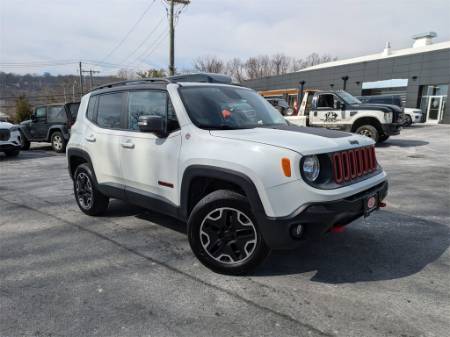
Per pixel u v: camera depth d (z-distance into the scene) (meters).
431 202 5.73
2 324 2.62
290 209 2.88
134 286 3.15
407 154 11.27
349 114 12.77
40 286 3.16
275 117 4.30
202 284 3.18
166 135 3.71
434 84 26.48
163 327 2.58
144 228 4.62
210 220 3.32
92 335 2.49
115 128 4.45
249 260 3.18
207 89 4.06
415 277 3.28
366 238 4.21
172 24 24.52
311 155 2.92
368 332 2.50
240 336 2.47
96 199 4.96
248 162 2.99
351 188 3.06
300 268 3.47
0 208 5.68
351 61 40.84
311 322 2.62
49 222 4.93
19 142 12.21
